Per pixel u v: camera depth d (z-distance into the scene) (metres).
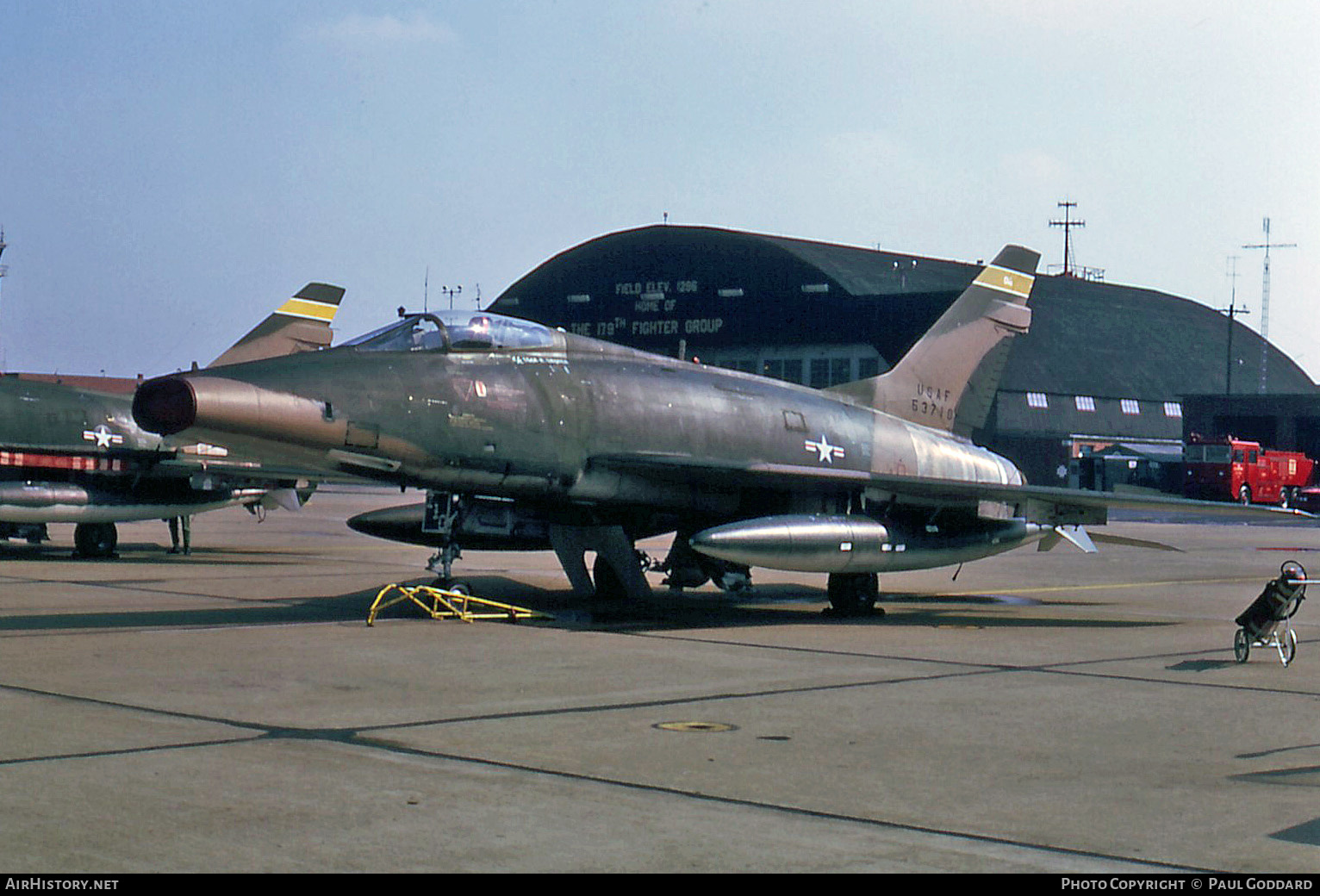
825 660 13.04
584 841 6.40
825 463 19.86
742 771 7.95
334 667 11.93
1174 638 15.45
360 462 15.16
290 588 19.95
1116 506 17.38
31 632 14.15
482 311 16.94
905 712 10.14
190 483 26.48
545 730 9.14
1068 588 23.53
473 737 8.86
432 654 12.94
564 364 17.28
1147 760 8.50
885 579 24.84
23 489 24.52
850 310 73.69
